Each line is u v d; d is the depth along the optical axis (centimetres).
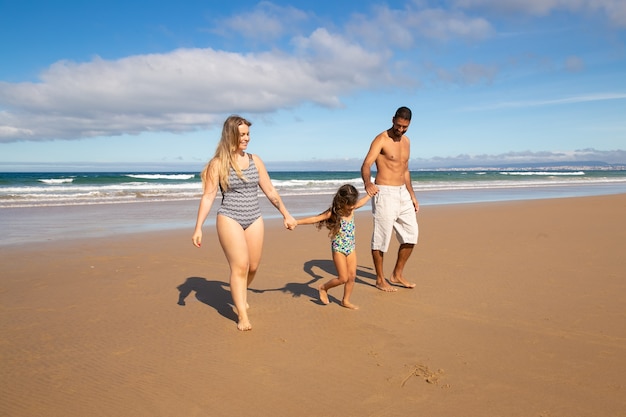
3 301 504
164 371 340
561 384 314
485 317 451
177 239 909
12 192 2273
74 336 407
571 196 2227
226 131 418
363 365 348
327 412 283
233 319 454
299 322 444
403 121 534
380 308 485
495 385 314
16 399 301
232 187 423
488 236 912
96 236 942
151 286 569
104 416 281
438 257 723
